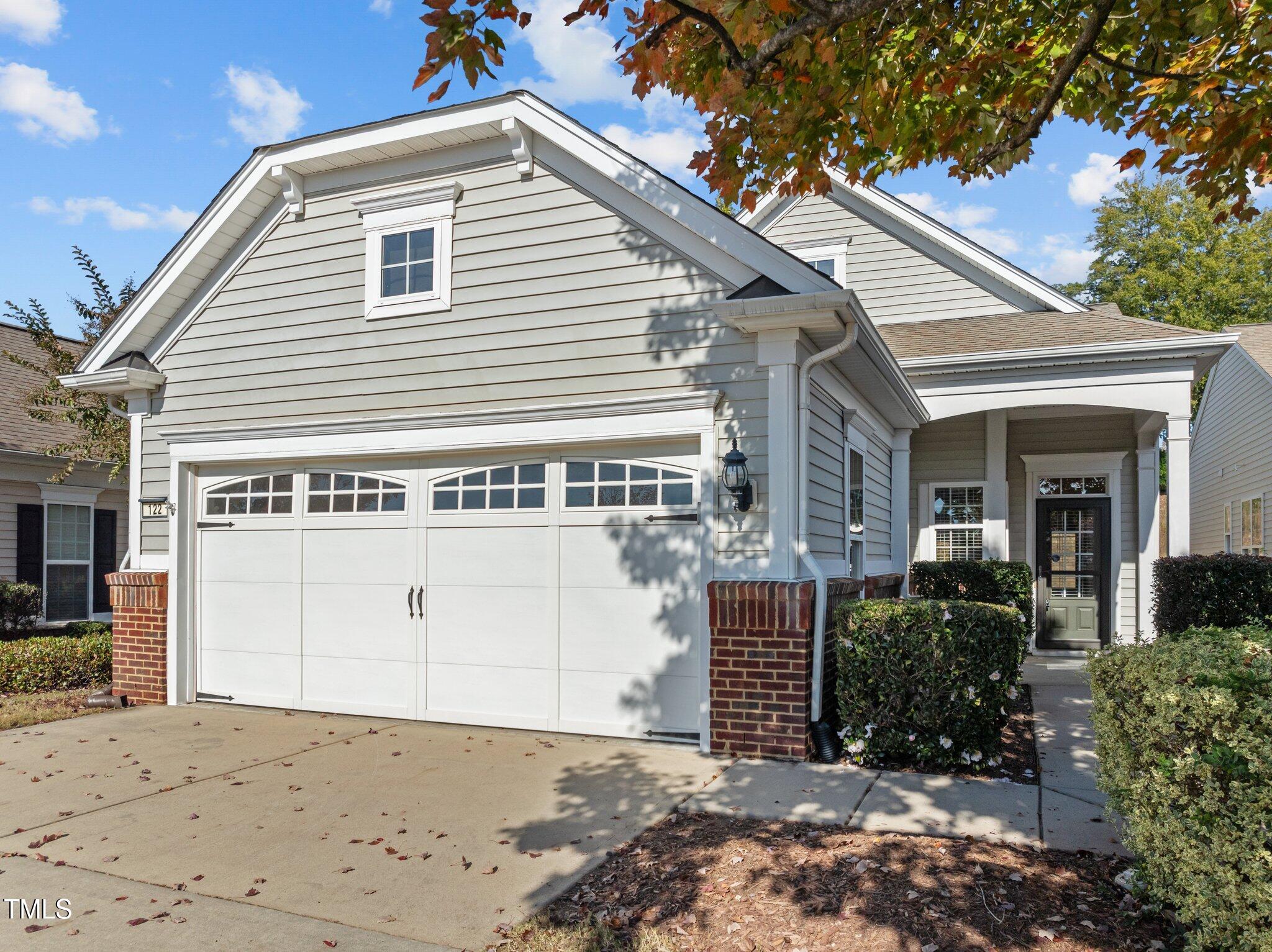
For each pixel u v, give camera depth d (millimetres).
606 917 4133
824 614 6945
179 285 9352
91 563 15969
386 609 8445
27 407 14398
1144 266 32531
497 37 4133
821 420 7844
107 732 8016
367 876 4652
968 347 11562
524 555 7902
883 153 5949
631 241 7566
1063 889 4305
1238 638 4539
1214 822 3322
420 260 8445
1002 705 6480
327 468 8805
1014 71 5605
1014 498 13547
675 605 7309
